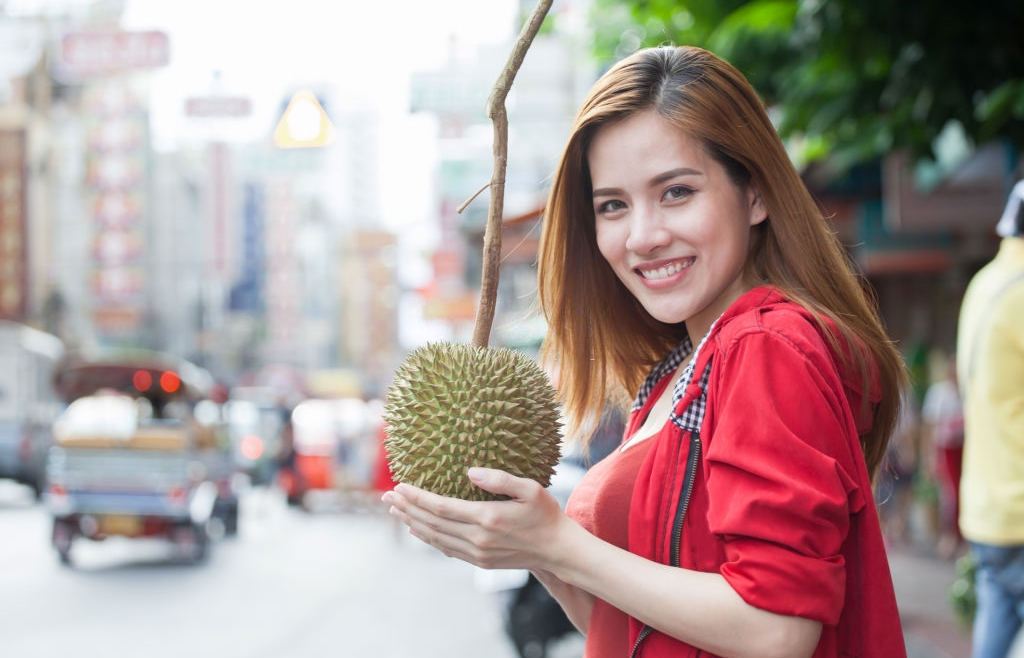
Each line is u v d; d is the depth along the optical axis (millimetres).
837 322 1406
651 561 1346
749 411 1294
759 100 1526
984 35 3863
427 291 29359
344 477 14305
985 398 2805
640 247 1499
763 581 1226
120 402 9578
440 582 8359
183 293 44781
